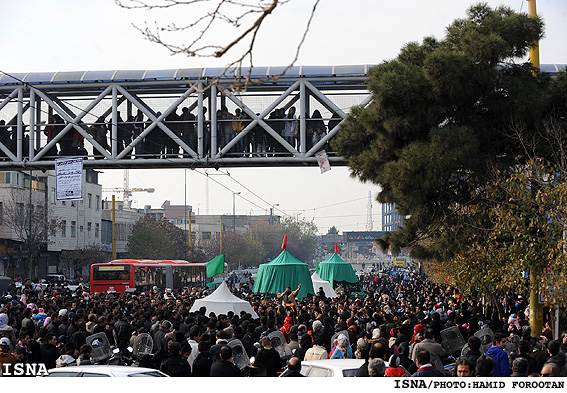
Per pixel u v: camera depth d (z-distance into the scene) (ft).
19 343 48.39
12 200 235.20
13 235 235.20
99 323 58.23
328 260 154.71
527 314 74.59
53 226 237.86
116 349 52.01
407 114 64.28
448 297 121.70
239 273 359.46
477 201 65.77
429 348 43.70
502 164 63.36
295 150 92.22
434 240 73.56
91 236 312.50
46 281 217.77
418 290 166.30
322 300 90.63
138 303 94.22
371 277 304.30
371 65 91.86
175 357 39.63
